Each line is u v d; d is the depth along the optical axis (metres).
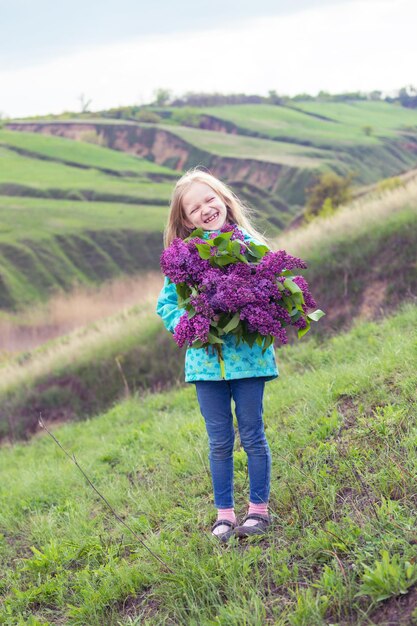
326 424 4.56
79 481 6.10
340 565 2.86
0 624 3.62
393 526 3.03
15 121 170.12
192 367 3.54
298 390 6.05
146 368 12.91
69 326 46.00
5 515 5.62
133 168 125.38
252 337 3.40
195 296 3.31
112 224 80.75
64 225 79.44
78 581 3.74
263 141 145.88
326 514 3.44
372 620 2.55
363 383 5.13
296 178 119.00
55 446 9.62
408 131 161.88
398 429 4.05
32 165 120.69
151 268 71.88
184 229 3.93
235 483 4.37
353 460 3.85
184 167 136.62
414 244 11.34
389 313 10.35
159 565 3.48
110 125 153.38
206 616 2.96
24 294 63.34
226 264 3.45
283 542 3.36
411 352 5.42
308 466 4.09
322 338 10.59
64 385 13.70
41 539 4.74
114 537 4.25
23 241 72.75
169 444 6.13
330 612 2.69
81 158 130.50
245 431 3.56
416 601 2.54
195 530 3.83
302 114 179.25
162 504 4.51
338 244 12.41
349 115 185.50
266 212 112.19
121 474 6.02
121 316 17.94
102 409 12.73
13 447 11.59
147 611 3.24
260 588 3.02
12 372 15.39
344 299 11.34
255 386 3.53
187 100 193.75
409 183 14.32
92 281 68.75
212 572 3.23
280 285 3.38
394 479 3.45
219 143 143.12
